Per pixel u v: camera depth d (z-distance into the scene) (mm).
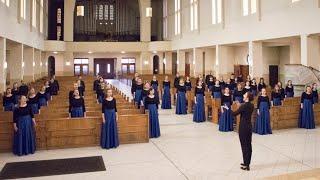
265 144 9562
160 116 14906
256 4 18328
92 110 11125
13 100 12047
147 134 9984
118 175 7047
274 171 7195
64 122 9281
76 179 6801
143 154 8672
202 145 9578
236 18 20438
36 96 11570
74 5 34094
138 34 39562
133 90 15266
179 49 30719
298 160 7988
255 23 18500
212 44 23734
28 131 8656
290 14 15758
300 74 14711
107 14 38969
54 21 36656
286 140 10055
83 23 38344
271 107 11641
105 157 8391
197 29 26234
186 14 28656
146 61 35375
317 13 14094
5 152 8953
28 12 22172
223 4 21812
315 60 15117
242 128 7348
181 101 15461
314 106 12531
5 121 9227
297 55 18750
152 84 17359
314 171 7145
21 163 7895
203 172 7207
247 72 23156
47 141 9195
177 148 9273
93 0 38594
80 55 37469
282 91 13922
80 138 9453
